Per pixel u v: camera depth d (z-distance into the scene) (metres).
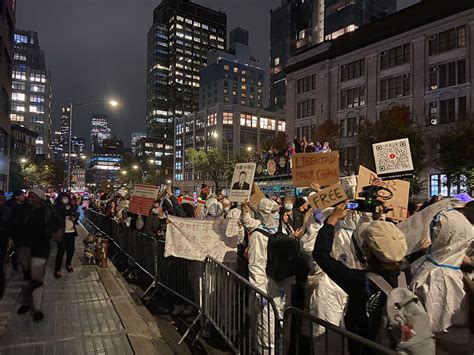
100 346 5.04
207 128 101.62
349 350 2.66
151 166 143.00
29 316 6.20
